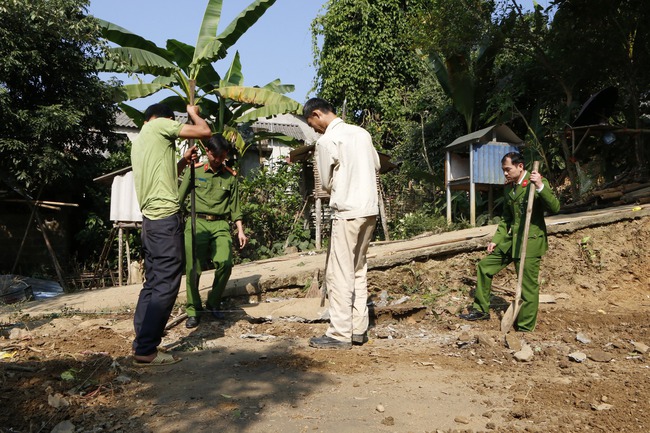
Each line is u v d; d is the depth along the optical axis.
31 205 12.70
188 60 14.09
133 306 6.89
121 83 13.44
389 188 15.76
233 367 4.39
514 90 15.13
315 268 7.38
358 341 5.13
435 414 3.43
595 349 4.83
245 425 3.27
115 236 13.48
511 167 5.58
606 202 11.45
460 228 11.92
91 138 14.06
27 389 3.78
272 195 14.96
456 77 15.02
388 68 20.67
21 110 11.84
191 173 5.37
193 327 5.75
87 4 12.27
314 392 3.80
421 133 17.53
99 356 4.59
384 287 7.09
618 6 12.36
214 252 5.92
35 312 6.86
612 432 3.14
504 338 5.15
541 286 7.18
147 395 3.77
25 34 11.53
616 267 7.34
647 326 5.46
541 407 3.52
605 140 12.51
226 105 15.38
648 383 3.86
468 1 13.73
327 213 14.45
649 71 12.93
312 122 5.13
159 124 4.54
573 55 13.15
